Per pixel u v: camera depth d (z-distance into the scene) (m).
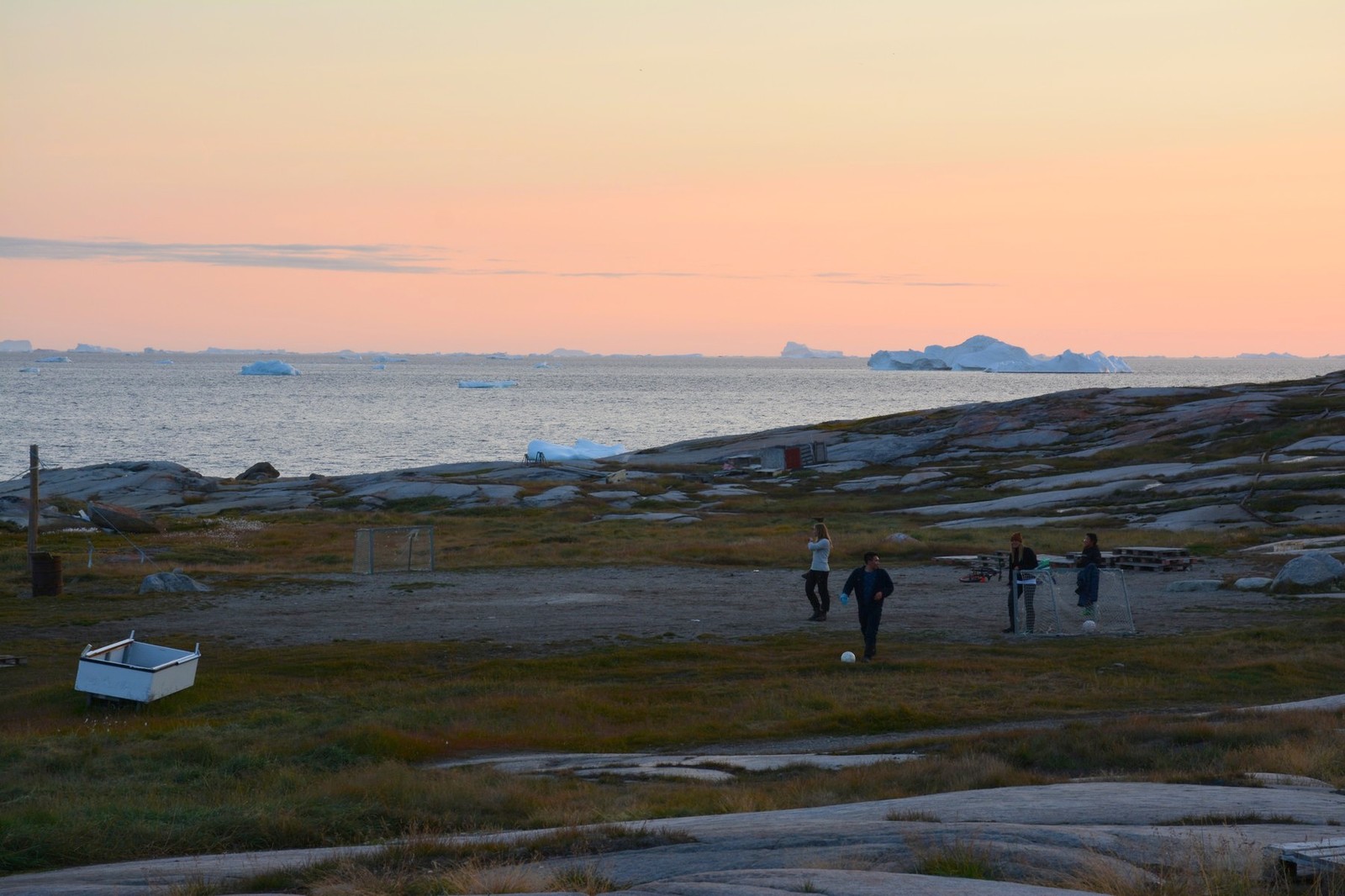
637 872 10.81
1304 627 33.59
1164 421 111.06
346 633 35.53
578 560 53.53
